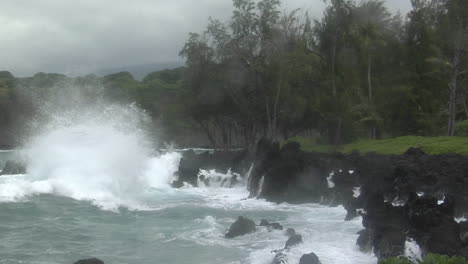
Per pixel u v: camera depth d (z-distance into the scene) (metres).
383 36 39.28
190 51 44.22
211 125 61.69
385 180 19.86
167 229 15.71
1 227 15.21
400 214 13.73
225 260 11.98
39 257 12.10
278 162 24.48
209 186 29.47
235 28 42.34
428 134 37.50
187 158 33.50
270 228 15.16
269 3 41.50
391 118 39.50
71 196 21.36
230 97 46.03
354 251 12.38
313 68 39.88
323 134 42.38
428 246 11.32
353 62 39.66
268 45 41.38
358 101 38.28
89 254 12.52
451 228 11.74
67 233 14.78
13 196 20.33
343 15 39.41
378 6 40.19
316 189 22.66
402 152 26.72
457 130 35.38
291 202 22.42
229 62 43.56
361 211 17.80
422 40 39.44
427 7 40.28
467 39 33.91
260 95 44.53
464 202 15.89
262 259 11.86
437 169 19.92
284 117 45.62
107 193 22.53
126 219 17.55
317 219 17.86
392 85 38.91
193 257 12.29
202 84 44.56
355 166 25.55
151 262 11.84
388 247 11.48
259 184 25.09
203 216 18.64
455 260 7.59
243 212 19.89
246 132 51.59
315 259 10.59
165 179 29.98
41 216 17.17
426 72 39.06
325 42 40.91
